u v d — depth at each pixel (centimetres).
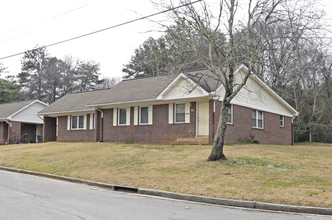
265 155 1588
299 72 2591
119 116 2594
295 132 3525
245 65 2345
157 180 1210
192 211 843
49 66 5784
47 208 800
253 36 1581
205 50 1658
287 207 870
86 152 1914
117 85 2925
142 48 4275
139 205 898
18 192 1018
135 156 1684
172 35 1566
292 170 1280
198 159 1501
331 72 3647
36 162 1730
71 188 1165
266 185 1076
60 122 3147
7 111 3747
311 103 3881
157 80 2655
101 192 1109
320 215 827
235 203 930
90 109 2745
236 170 1276
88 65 6012
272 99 2800
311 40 1518
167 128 2300
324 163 1416
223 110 1442
